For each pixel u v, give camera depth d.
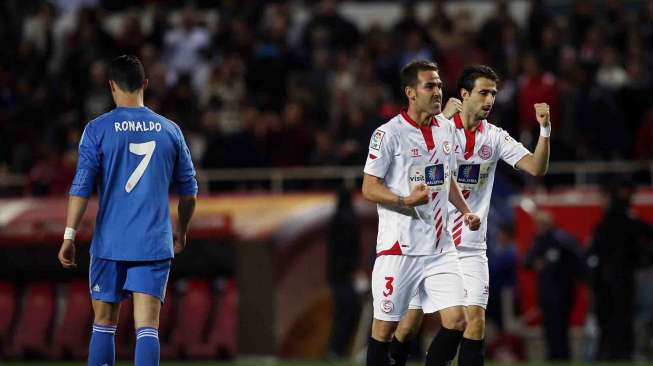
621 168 63.12
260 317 59.62
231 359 59.56
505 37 72.25
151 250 29.20
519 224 61.00
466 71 32.53
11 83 78.44
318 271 61.31
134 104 29.92
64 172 67.44
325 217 61.66
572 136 65.25
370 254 60.81
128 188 29.31
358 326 59.09
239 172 65.75
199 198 64.38
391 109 63.00
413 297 31.59
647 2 81.81
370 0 88.50
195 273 61.06
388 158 30.00
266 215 61.28
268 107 72.00
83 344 61.03
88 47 78.69
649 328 58.88
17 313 62.59
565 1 87.19
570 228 61.47
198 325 59.91
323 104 69.69
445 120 30.95
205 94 75.44
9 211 64.56
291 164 65.88
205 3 88.31
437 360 30.00
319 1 85.25
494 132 32.88
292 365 53.66
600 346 56.22
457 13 78.38
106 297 29.55
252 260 59.88
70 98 76.19
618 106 68.50
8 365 57.62
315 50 73.06
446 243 30.34
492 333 59.56
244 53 76.56
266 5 83.69
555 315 56.44
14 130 74.25
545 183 64.62
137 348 28.75
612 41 74.00
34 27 84.25
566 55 68.50
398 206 29.80
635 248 55.75
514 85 66.62
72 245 29.11
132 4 91.69
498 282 59.16
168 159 29.88
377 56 72.94
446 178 30.41
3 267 62.75
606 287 55.75
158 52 78.69
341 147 65.00
